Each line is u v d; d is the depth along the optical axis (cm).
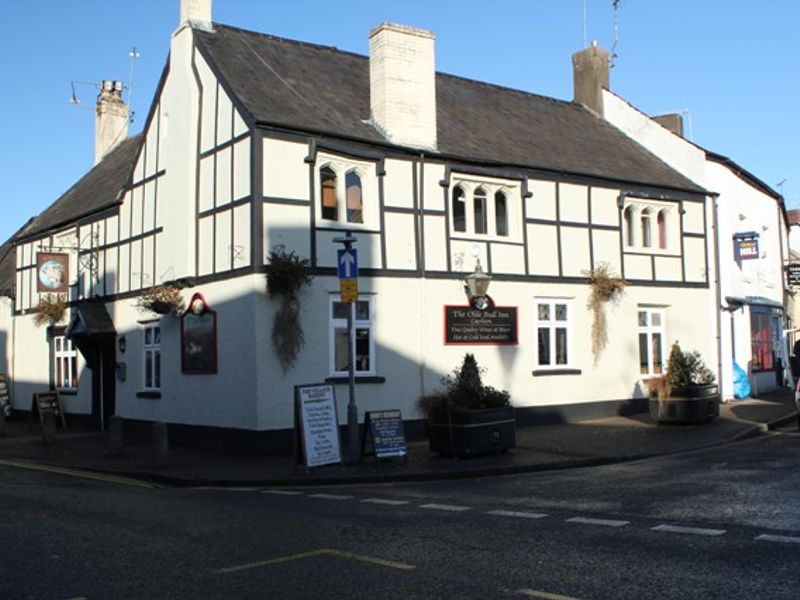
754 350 2548
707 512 870
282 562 709
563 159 2072
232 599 601
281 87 1767
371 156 1700
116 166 2595
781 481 1044
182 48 1845
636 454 1403
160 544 794
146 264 1988
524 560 692
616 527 816
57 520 934
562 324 1995
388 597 596
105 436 2048
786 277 3055
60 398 2388
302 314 1593
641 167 2272
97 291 2234
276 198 1583
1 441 1978
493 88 2402
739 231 2517
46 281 2236
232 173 1645
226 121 1677
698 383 1773
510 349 1881
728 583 602
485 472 1295
